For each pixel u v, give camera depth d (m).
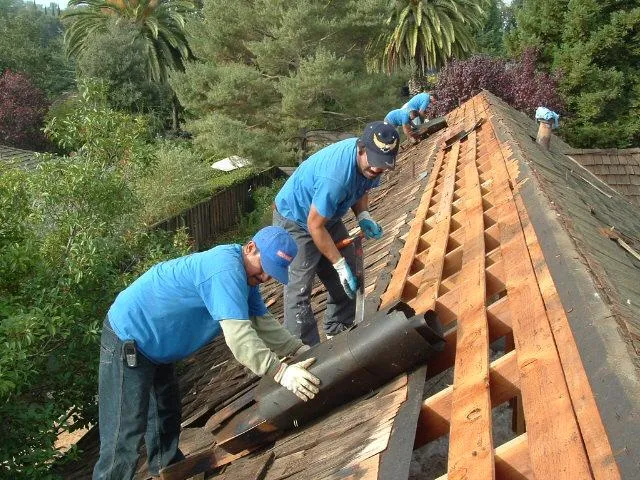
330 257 3.20
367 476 1.79
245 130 21.92
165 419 3.17
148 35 32.88
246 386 3.79
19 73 32.06
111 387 2.84
